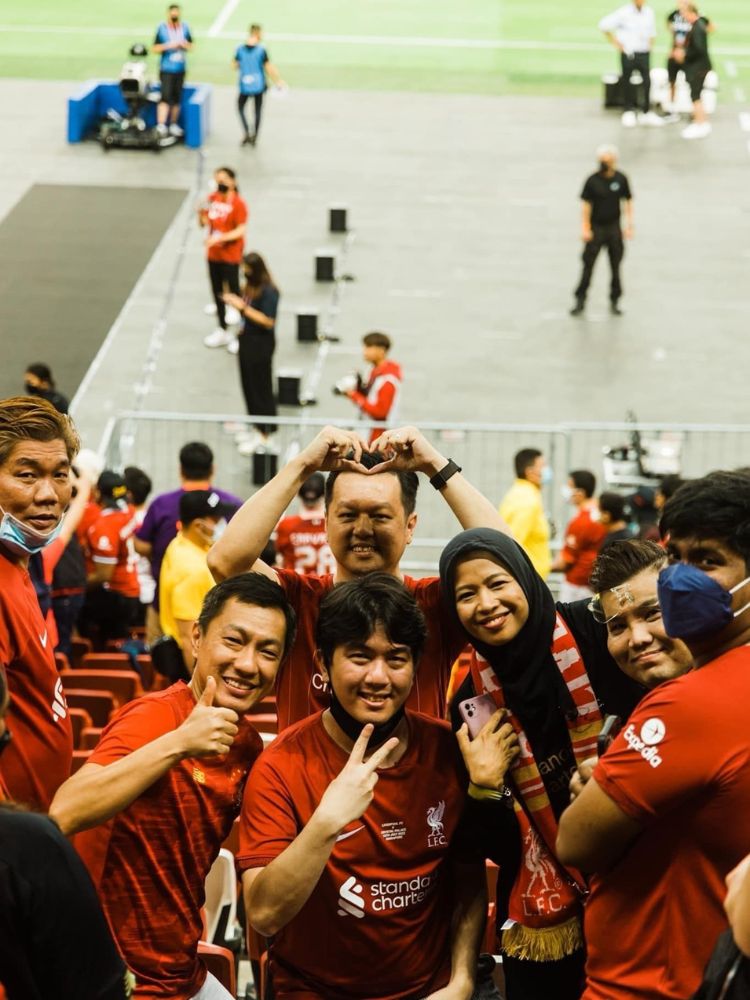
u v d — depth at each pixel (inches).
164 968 172.4
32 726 182.4
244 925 245.6
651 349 834.8
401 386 780.0
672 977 146.4
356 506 195.9
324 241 968.3
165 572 355.6
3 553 180.4
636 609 171.9
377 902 170.4
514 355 821.9
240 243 810.8
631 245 970.7
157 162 1111.0
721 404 774.5
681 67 1176.8
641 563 172.6
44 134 1162.6
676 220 1013.2
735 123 1216.2
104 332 845.2
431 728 177.5
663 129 1197.1
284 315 863.7
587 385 789.9
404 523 199.5
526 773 173.3
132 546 488.1
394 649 166.4
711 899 143.5
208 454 445.1
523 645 170.9
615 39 1198.9
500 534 172.4
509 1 1603.1
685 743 139.0
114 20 1492.4
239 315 857.5
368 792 160.6
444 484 202.4
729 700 138.9
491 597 168.6
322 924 171.2
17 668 180.4
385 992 173.0
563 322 864.9
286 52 1396.4
